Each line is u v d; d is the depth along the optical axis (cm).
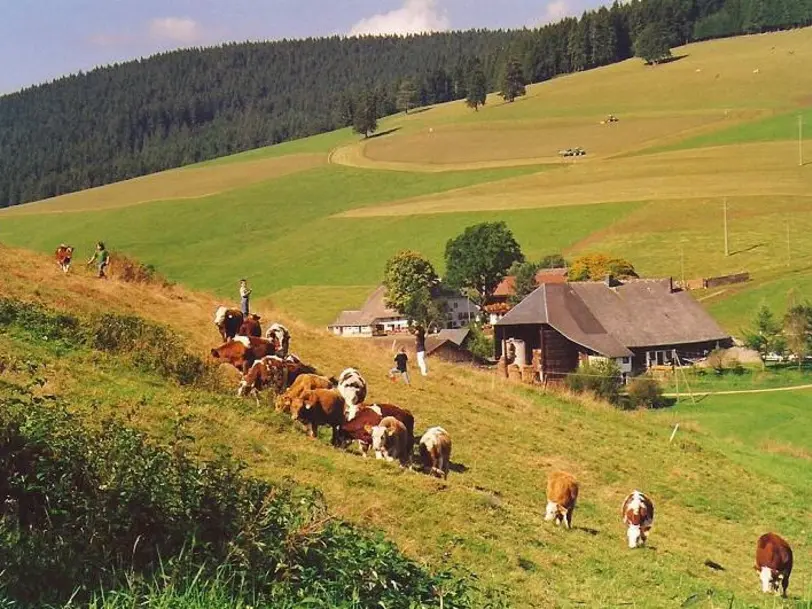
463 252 12044
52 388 2106
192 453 1877
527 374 7000
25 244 15750
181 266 14038
